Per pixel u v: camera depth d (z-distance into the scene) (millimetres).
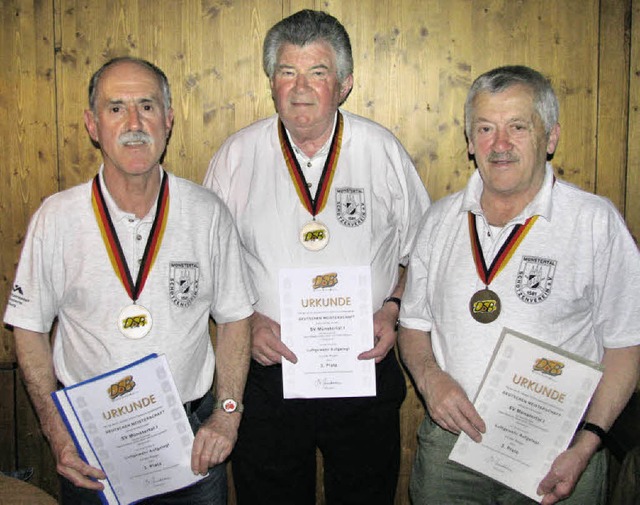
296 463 2002
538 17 2467
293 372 1896
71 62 2500
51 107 2527
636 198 2543
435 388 1648
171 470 1611
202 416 1754
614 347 1585
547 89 1550
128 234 1633
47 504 1433
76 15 2479
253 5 2471
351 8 2467
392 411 2023
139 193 1641
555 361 1518
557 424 1525
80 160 2549
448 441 1723
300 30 1803
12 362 2633
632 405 2086
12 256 2592
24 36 2496
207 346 1754
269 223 1938
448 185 2547
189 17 2475
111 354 1593
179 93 2508
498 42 2477
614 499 1820
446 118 2514
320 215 1933
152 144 1598
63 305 1649
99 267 1608
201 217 1706
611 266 1552
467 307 1629
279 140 1984
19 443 2658
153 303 1618
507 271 1595
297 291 1887
